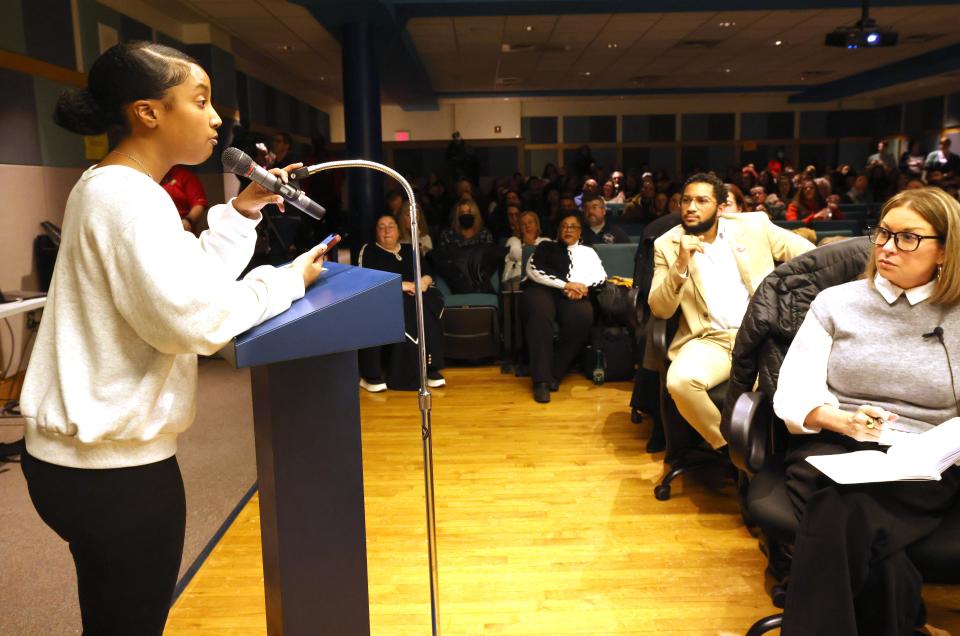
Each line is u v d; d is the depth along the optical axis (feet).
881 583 5.17
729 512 9.46
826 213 25.43
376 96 20.54
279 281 3.84
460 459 11.47
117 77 3.64
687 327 10.29
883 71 41.34
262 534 4.58
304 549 4.29
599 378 15.74
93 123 3.76
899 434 5.57
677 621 7.02
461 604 7.38
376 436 12.63
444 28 27.99
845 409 6.11
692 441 10.70
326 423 4.24
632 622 7.02
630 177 43.60
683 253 9.74
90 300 3.60
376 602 7.43
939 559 5.25
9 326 16.28
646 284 11.94
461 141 31.48
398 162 32.32
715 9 21.83
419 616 7.18
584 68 39.73
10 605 7.33
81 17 19.11
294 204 4.40
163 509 3.90
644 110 55.36
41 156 17.46
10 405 14.20
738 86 49.73
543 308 14.80
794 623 5.22
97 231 3.50
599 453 11.65
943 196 5.63
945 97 50.01
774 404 6.27
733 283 10.03
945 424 5.50
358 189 20.38
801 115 56.24
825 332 6.28
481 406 14.34
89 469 3.68
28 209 16.99
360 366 15.66
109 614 3.91
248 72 34.32
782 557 7.66
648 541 8.69
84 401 3.61
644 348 11.63
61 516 3.73
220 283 3.53
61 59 18.30
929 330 5.82
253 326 3.68
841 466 5.24
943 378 5.72
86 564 3.84
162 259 3.43
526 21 27.12
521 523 9.21
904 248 5.68
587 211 18.93
